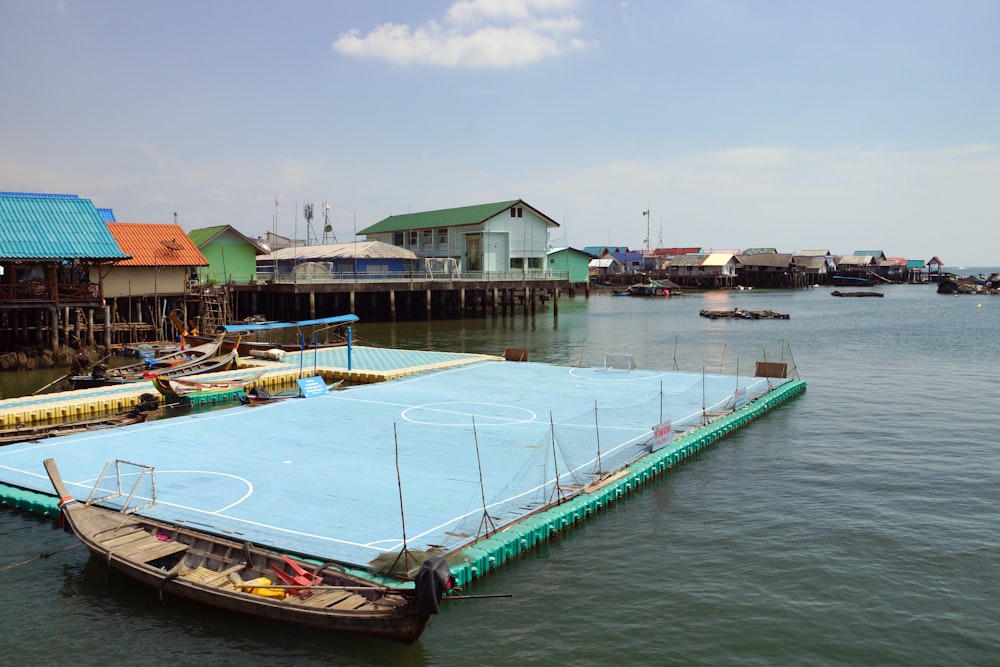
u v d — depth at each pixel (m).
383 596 13.41
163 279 57.66
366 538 16.11
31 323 48.16
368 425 26.64
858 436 28.58
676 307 108.81
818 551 17.77
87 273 45.97
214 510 17.64
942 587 16.05
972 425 30.56
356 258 79.00
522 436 25.28
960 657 13.46
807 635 14.10
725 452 26.14
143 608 14.66
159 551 15.16
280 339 63.97
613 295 143.00
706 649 13.61
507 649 13.51
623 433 26.02
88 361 42.19
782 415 32.22
